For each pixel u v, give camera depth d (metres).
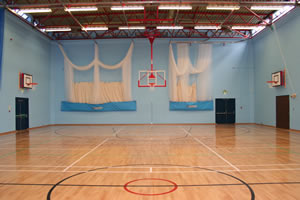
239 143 10.90
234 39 21.12
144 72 21.02
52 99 21.17
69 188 5.06
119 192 4.79
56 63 21.31
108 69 21.08
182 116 20.97
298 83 14.79
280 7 13.29
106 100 21.02
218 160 7.58
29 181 5.57
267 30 18.30
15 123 16.02
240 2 13.01
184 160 7.61
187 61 20.42
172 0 13.21
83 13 17.81
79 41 21.31
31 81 17.81
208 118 20.97
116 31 20.84
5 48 15.02
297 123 14.99
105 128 18.38
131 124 20.98
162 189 4.95
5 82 15.02
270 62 18.12
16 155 8.58
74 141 11.87
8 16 15.30
